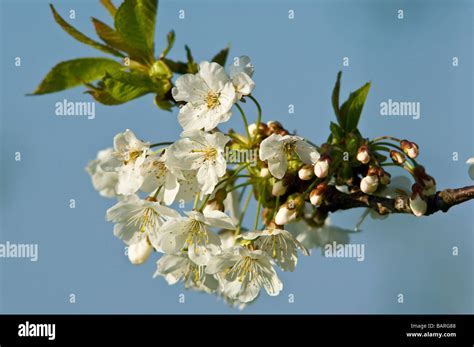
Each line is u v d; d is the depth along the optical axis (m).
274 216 3.49
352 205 3.50
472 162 3.62
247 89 3.31
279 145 3.30
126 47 3.71
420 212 3.28
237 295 3.44
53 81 3.63
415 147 3.46
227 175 3.61
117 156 3.48
